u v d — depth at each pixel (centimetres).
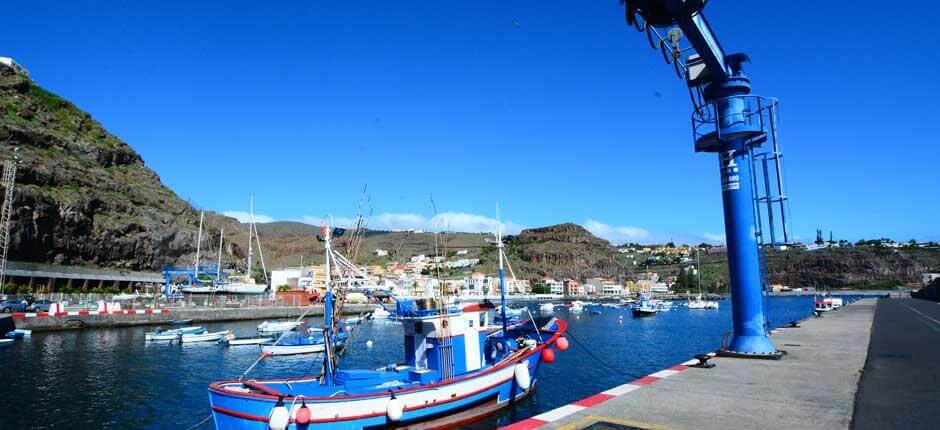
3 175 9406
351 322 8169
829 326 3036
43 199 9769
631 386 1217
